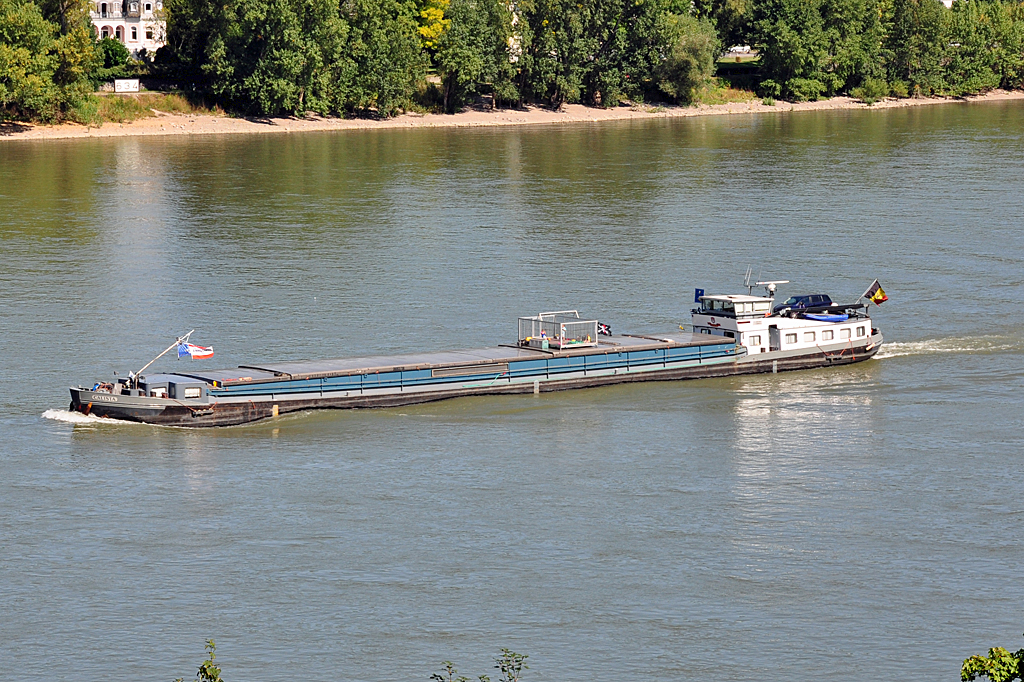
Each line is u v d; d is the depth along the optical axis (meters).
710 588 119.19
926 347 197.38
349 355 186.25
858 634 111.38
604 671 105.44
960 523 133.12
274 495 139.25
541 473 146.38
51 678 104.62
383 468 147.38
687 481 144.25
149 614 114.25
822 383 181.38
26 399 167.62
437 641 109.94
